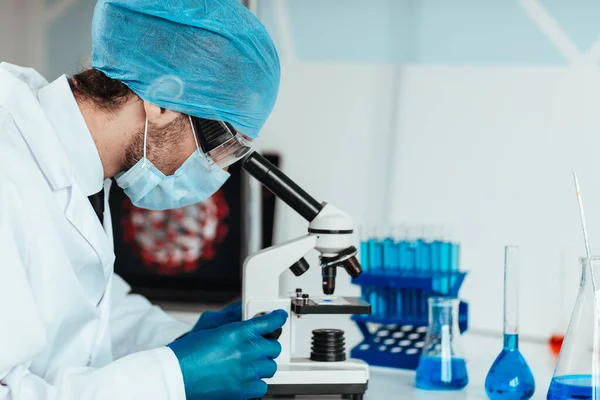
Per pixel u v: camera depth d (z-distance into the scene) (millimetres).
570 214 2637
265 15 2951
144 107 1463
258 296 1608
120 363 1327
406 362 1948
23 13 3201
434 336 1720
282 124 2975
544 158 2664
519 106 2686
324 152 2934
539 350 2254
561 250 2629
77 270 1515
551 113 2648
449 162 2783
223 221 2973
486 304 2752
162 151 1507
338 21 2883
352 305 1530
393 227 2852
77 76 1516
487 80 2717
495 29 2695
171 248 3023
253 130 1556
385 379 1824
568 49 2615
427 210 2822
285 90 2961
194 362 1383
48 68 3199
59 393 1267
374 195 2883
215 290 2992
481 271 2756
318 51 2916
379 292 2049
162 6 1430
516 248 1574
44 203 1348
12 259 1228
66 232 1437
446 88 2771
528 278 2693
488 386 1575
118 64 1441
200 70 1445
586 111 2605
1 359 1198
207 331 1453
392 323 2010
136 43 1432
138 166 1513
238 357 1418
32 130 1404
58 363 1483
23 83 1449
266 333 1485
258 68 1486
